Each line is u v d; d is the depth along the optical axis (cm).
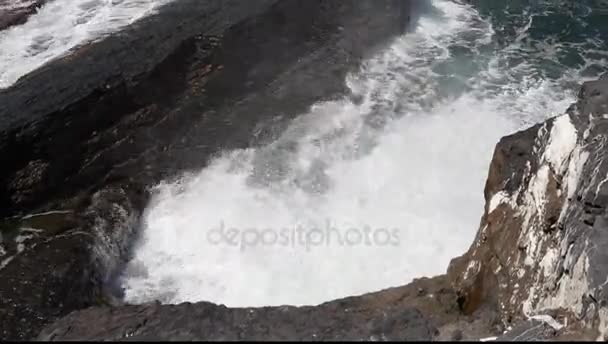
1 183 1363
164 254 1352
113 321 767
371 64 1862
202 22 1739
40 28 1859
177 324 756
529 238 1024
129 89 1539
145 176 1480
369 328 733
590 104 1030
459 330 905
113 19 1897
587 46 2012
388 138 1639
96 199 1407
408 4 2086
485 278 1070
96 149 1472
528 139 1178
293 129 1611
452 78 1856
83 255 1263
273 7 1791
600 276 838
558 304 902
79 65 1579
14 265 1227
